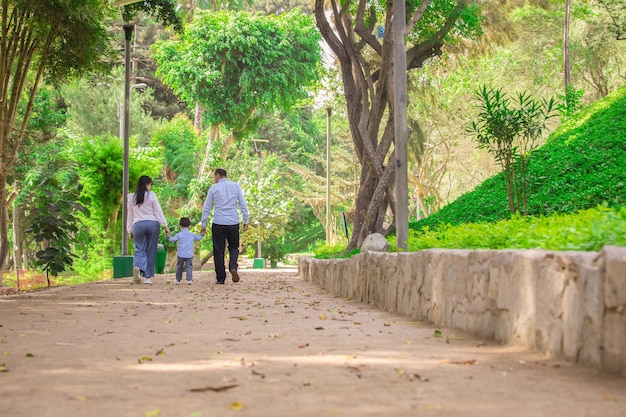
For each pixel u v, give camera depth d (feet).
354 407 12.22
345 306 35.88
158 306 35.58
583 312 15.23
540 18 124.47
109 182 97.66
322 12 74.54
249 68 141.38
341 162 200.34
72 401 13.21
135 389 14.26
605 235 17.12
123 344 21.29
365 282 38.17
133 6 75.25
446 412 11.73
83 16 59.26
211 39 137.80
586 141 62.28
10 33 69.31
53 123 122.21
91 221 97.60
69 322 27.99
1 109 62.95
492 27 86.99
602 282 14.52
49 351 19.88
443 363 16.76
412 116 135.44
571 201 47.47
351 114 75.72
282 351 19.39
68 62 67.15
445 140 142.51
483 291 20.86
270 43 138.72
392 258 32.09
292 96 144.77
